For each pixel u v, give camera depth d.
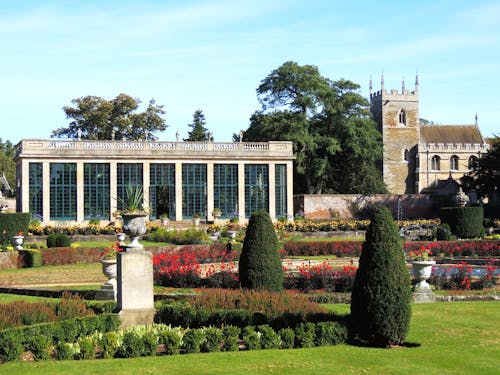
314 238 58.84
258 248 25.95
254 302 20.66
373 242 18.42
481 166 86.69
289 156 74.81
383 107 115.81
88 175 69.75
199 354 17.05
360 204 83.25
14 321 19.06
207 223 72.44
